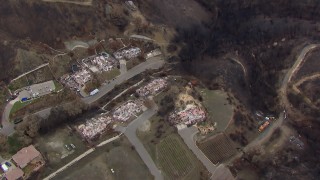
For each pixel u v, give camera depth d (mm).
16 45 185625
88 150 157625
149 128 170375
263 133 184625
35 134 159625
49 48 195250
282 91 199250
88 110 176375
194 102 184000
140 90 187125
